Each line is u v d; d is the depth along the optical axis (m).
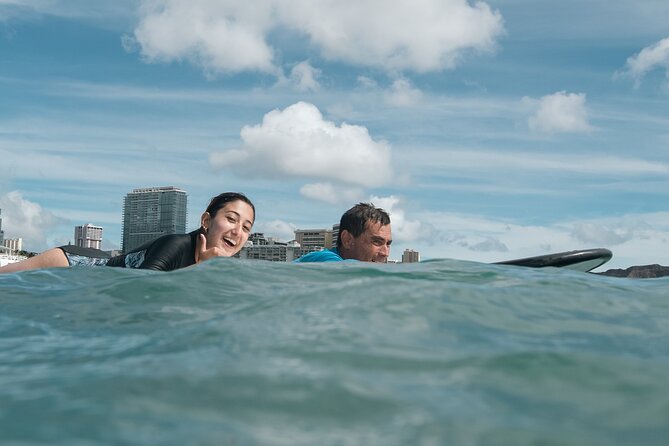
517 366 1.96
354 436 1.42
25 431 1.48
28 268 6.25
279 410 1.56
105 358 2.26
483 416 1.54
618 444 1.39
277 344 2.22
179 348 2.30
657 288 4.20
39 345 2.61
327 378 1.80
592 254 6.60
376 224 6.76
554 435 1.43
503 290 3.43
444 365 1.96
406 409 1.58
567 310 3.08
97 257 6.57
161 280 4.14
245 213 6.22
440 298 3.02
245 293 3.82
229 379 1.80
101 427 1.49
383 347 2.17
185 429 1.46
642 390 1.75
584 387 1.77
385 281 3.45
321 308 2.82
